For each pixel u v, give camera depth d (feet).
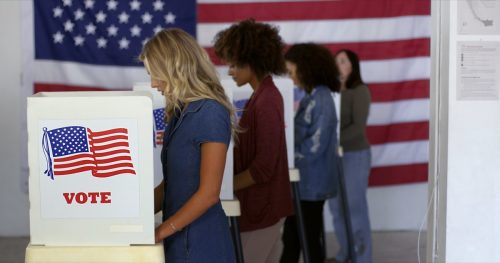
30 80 23.57
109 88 23.65
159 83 10.38
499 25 14.03
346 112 21.27
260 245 13.99
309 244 17.92
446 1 14.19
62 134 9.61
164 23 23.65
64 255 9.78
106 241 9.80
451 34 14.03
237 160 13.74
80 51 23.50
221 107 10.24
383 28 24.26
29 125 9.61
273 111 13.51
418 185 25.49
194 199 9.95
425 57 24.56
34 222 9.79
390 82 24.56
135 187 9.72
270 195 13.76
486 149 14.25
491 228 14.38
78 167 9.69
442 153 14.53
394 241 24.32
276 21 23.99
